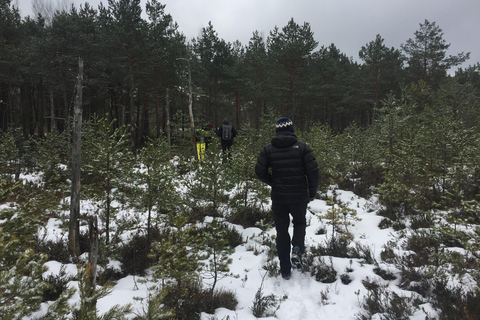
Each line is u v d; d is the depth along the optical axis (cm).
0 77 1962
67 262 396
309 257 411
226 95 2905
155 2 2058
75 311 166
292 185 362
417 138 857
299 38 2075
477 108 1456
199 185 610
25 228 204
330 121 3719
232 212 621
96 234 245
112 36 1712
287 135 371
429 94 1397
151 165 494
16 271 152
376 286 342
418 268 360
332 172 860
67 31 1717
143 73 1861
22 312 146
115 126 2588
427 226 510
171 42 2058
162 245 310
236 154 679
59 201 667
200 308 304
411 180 687
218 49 2506
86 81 1820
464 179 648
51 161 917
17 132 1421
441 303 289
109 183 477
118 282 364
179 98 2395
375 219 584
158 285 322
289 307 311
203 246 328
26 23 2280
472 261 351
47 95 2569
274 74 2159
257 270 404
